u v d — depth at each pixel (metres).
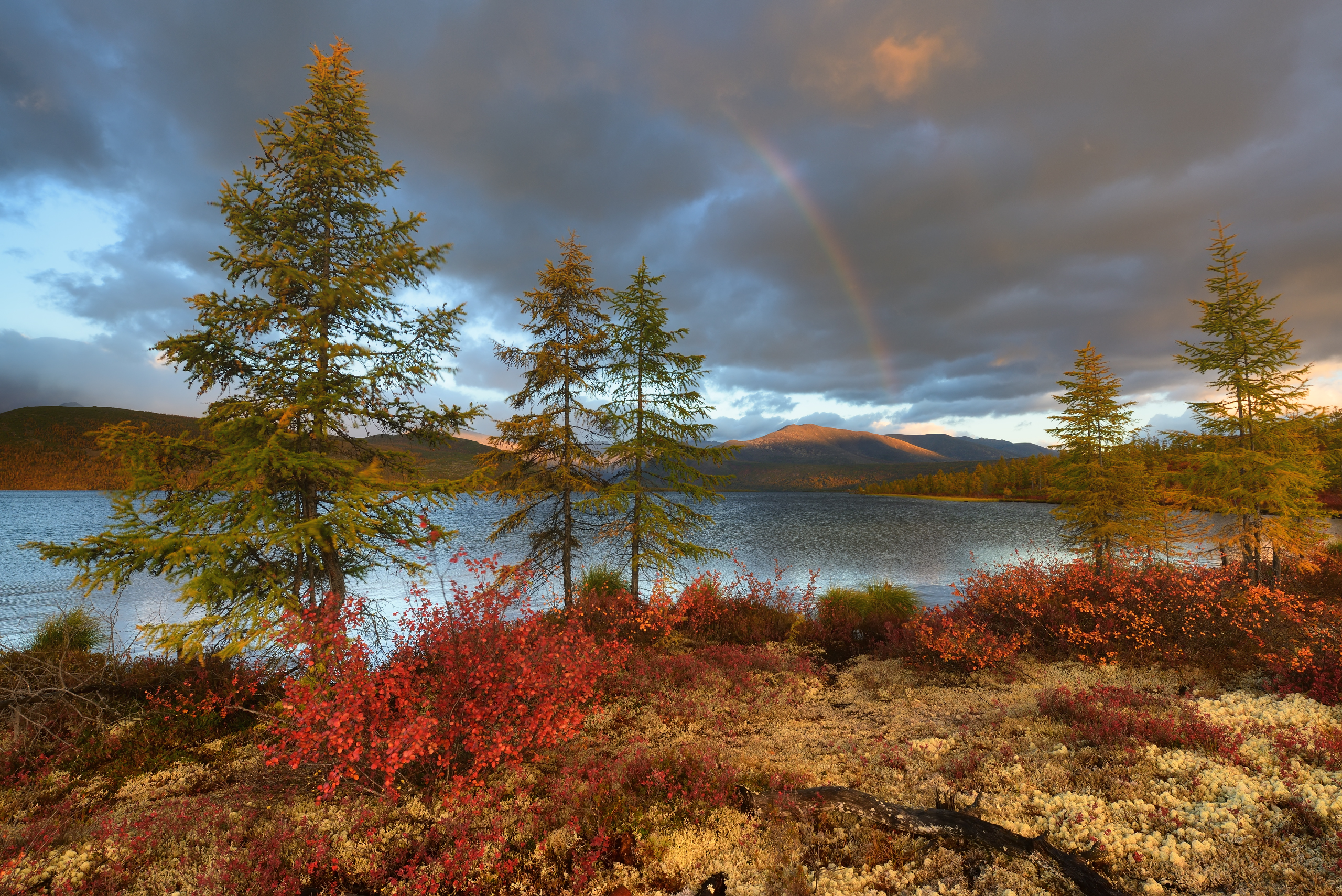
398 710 5.60
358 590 19.14
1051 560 25.88
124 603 18.48
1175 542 18.64
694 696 8.62
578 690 6.59
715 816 4.94
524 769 5.88
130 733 7.15
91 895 4.05
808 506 102.94
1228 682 8.44
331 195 9.55
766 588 16.08
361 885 4.23
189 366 7.91
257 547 7.54
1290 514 15.74
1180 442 18.08
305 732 5.01
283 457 7.38
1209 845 4.06
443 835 4.69
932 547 37.41
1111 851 4.18
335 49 9.59
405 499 8.18
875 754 6.30
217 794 5.74
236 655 8.23
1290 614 10.04
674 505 13.88
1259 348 16.09
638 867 4.37
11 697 6.93
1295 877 3.69
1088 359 19.77
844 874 4.17
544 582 13.09
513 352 12.95
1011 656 10.13
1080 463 19.25
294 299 9.17
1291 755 5.36
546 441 13.07
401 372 9.21
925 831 4.49
